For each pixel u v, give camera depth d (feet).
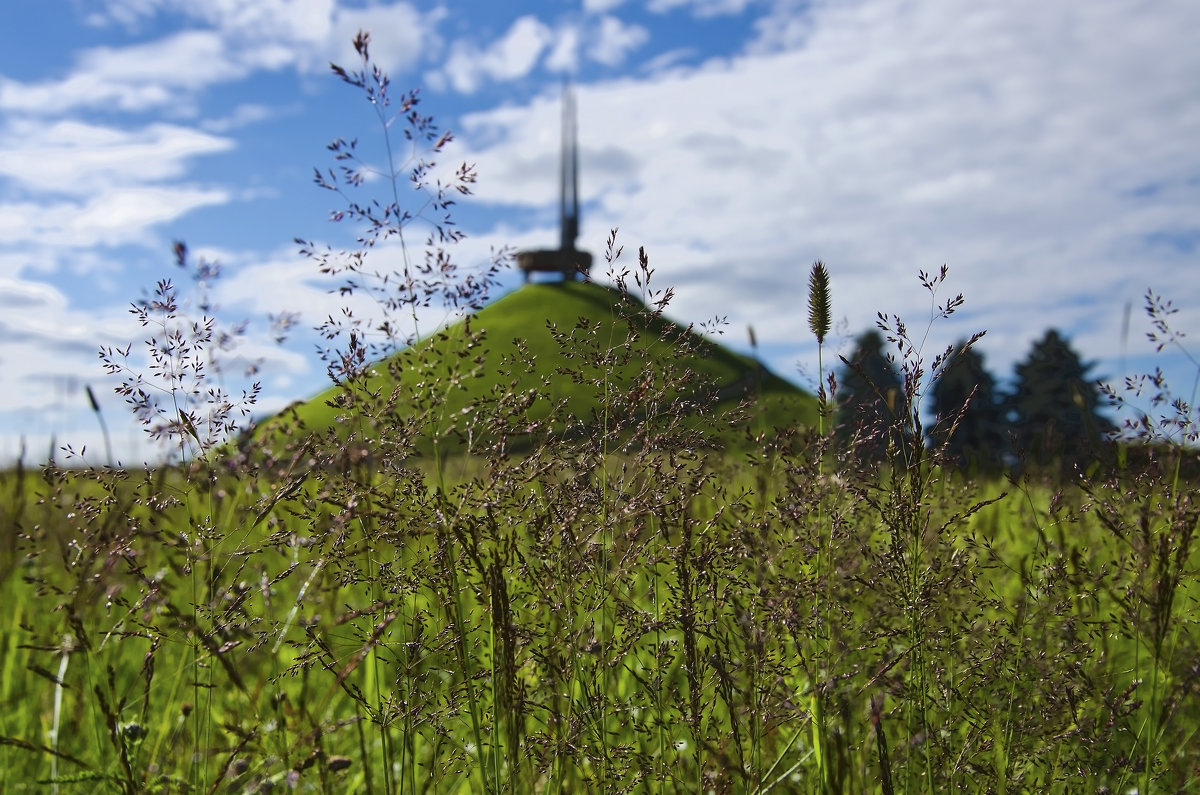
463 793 8.24
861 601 7.63
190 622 6.46
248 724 8.38
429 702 7.15
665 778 7.20
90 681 7.72
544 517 7.18
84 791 8.13
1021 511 10.02
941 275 6.94
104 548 6.41
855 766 7.44
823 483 7.26
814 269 7.61
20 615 10.94
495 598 6.60
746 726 7.39
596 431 7.24
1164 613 7.07
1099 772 7.37
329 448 6.96
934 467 7.48
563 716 7.21
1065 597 7.89
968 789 7.33
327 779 7.36
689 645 6.96
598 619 7.84
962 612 7.82
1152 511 7.54
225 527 7.01
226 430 6.83
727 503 7.73
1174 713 7.52
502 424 7.04
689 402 7.28
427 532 7.00
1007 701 7.72
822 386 7.37
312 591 7.43
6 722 9.85
